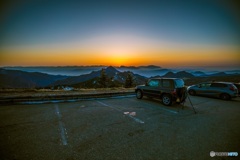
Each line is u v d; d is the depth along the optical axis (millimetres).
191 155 3324
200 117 6270
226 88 10930
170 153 3391
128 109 7363
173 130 4758
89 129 4715
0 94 9227
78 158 3146
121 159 3143
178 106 8305
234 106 8641
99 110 7027
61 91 11898
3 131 4395
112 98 10398
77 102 8688
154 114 6578
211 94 11719
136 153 3373
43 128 4695
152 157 3225
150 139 4090
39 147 3551
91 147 3607
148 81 9789
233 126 5203
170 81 8234
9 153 3273
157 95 8797
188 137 4254
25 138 3994
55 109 6945
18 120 5336
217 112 7176
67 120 5496
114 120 5648
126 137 4191
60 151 3396
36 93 10133
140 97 10117
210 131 4719
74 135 4254
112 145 3723
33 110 6656
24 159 3072
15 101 7727
